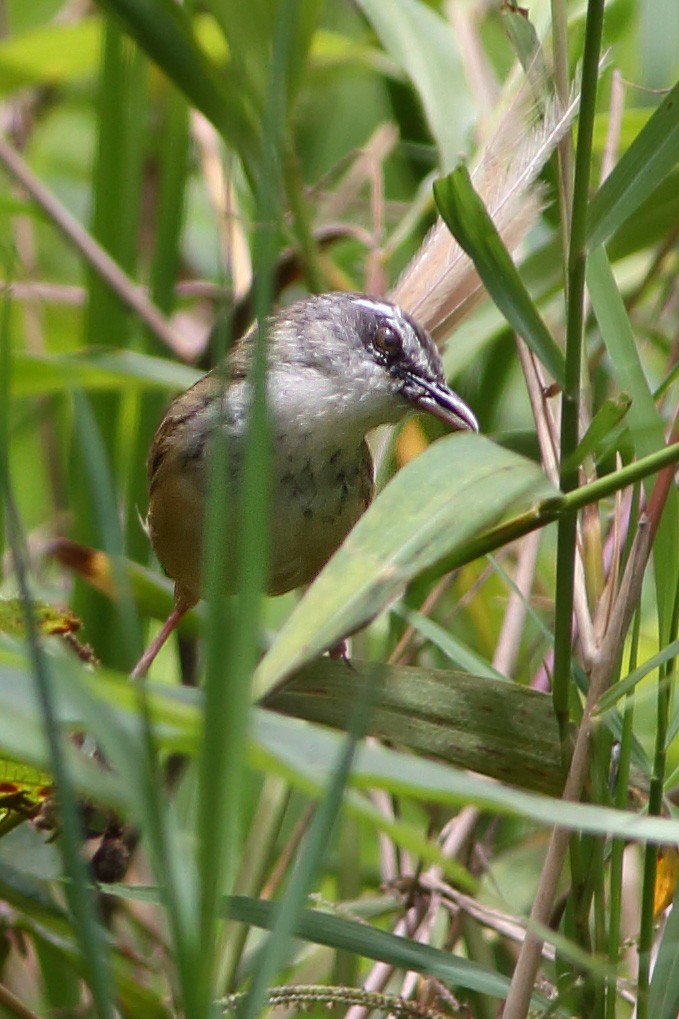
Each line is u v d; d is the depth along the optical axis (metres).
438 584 8.18
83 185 13.66
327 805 3.76
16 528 4.00
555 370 5.41
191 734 4.04
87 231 11.50
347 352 8.03
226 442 4.12
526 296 5.37
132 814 3.88
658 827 4.01
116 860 6.31
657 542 5.70
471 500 4.41
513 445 7.80
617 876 5.61
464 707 6.09
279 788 7.73
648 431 5.71
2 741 3.79
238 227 9.66
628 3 9.70
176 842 4.25
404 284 8.27
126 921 8.55
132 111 9.52
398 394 8.03
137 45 7.78
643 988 5.49
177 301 10.76
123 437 11.10
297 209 8.24
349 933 5.40
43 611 5.72
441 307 8.12
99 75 9.52
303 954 7.85
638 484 5.87
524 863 8.65
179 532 8.00
